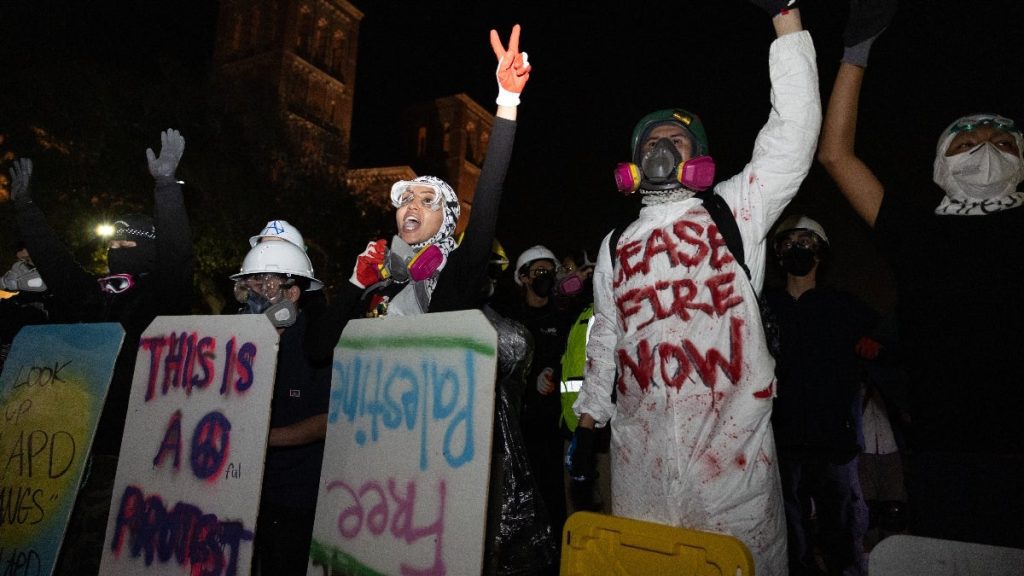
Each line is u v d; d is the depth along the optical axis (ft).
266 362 8.02
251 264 9.97
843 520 12.09
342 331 8.23
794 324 12.18
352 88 148.66
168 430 8.57
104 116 50.19
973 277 6.66
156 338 9.08
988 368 6.49
